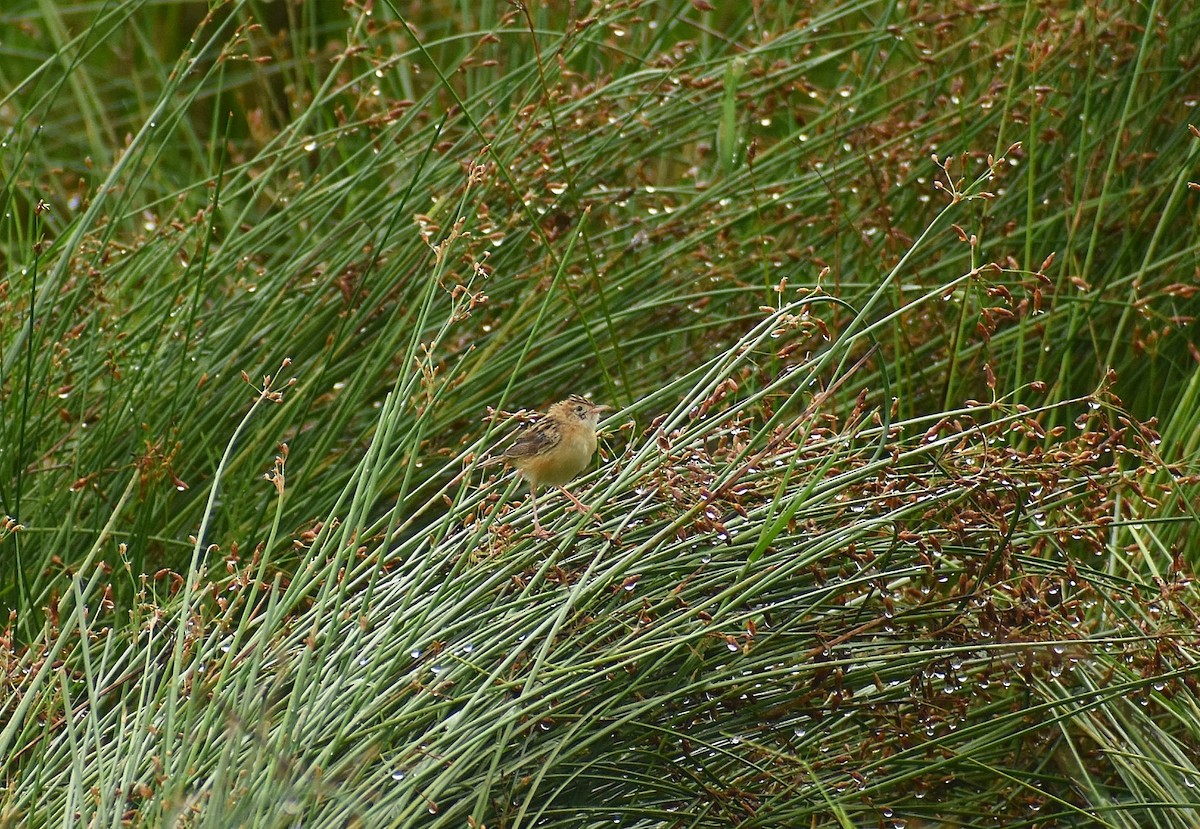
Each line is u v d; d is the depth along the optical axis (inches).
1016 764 330.0
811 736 305.0
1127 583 298.0
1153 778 306.0
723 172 459.8
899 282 408.8
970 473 277.4
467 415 405.7
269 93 537.0
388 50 581.3
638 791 283.3
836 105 482.0
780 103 530.3
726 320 409.7
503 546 271.9
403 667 265.7
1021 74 461.4
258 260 473.1
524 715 262.1
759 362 409.7
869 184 453.7
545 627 256.7
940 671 281.1
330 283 404.5
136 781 244.8
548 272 417.7
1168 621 318.0
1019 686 311.6
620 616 272.4
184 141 653.9
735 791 275.4
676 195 490.6
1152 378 401.1
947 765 289.3
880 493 277.0
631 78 421.4
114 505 383.2
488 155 406.0
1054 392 389.1
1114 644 314.0
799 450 258.2
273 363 403.9
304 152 437.1
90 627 317.4
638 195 450.6
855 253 459.2
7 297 390.3
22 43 657.6
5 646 281.4
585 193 437.4
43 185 543.2
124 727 259.6
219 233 491.5
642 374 426.3
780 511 271.6
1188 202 432.1
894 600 293.1
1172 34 443.2
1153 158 443.8
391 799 238.8
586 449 293.7
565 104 441.7
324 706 248.4
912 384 421.7
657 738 278.4
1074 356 434.0
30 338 344.2
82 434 390.9
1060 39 433.1
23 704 255.3
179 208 483.2
